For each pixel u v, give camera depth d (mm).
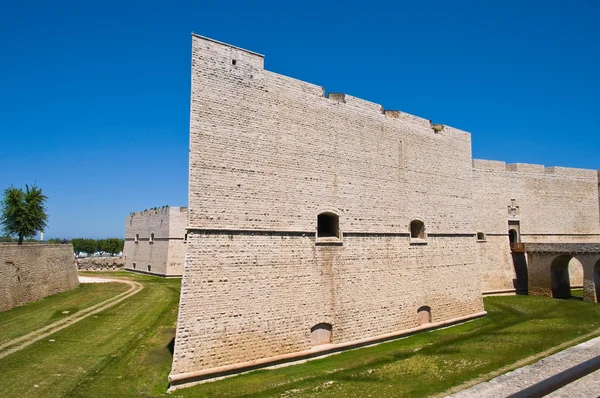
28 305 29094
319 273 19625
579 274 42250
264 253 17922
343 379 15266
